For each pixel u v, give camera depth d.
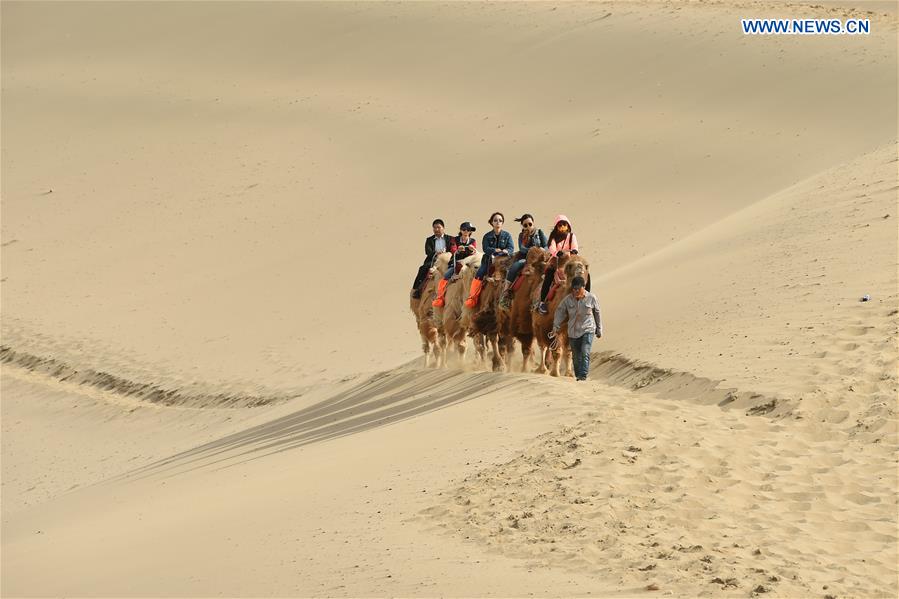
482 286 35.84
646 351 33.62
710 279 39.09
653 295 40.06
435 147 85.75
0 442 53.38
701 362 30.17
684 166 73.81
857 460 21.98
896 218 38.38
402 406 32.72
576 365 31.02
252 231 78.38
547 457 22.11
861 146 70.19
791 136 74.38
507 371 36.28
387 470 23.97
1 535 31.39
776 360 28.44
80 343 64.88
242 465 31.08
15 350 65.25
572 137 81.94
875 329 28.86
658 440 22.72
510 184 77.56
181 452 42.50
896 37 86.19
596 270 61.25
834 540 18.16
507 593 15.87
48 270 77.56
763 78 83.12
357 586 16.94
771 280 36.16
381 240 73.31
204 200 84.69
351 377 51.53
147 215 84.06
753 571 16.45
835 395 25.28
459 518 19.77
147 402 56.00
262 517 22.38
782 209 45.81
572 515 19.06
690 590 15.68
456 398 30.86
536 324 32.50
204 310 67.25
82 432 53.22
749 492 20.25
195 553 20.77
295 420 39.19
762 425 24.22
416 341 56.84
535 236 35.34
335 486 23.66
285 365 56.53
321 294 66.75
